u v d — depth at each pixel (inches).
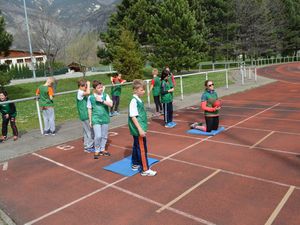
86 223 175.5
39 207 196.9
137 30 1448.1
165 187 214.1
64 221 179.0
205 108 340.8
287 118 409.1
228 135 336.5
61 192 216.2
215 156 271.0
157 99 472.4
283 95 616.7
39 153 307.0
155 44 1403.8
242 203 186.5
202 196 198.1
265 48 2472.9
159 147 305.1
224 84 864.3
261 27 2390.5
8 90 1181.7
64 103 731.4
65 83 1393.9
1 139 354.6
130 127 232.2
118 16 1498.5
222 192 202.1
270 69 1596.9
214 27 2050.9
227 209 180.9
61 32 1542.8
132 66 1191.6
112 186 220.2
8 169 267.0
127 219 176.9
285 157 259.8
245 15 2351.1
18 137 370.6
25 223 179.5
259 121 398.6
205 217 173.8
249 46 2379.4
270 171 231.9
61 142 339.6
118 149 306.0
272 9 2679.6
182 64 1337.4
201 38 1439.5
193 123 402.0
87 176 241.0
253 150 281.9
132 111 224.5
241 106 518.3
